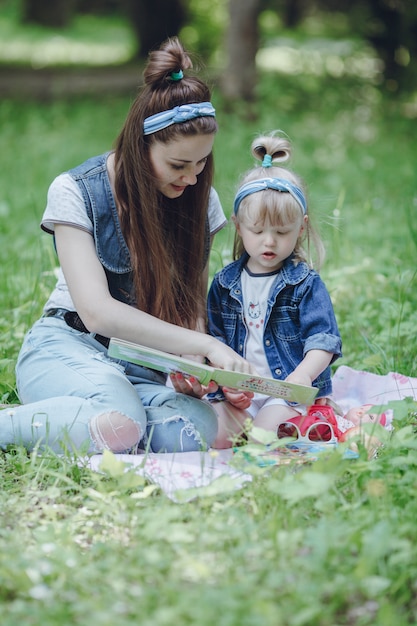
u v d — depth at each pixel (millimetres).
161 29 21734
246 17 14234
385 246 7398
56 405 3816
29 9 32094
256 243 4090
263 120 14312
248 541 2885
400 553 2777
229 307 4305
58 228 3971
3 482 3541
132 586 2715
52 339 4094
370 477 3377
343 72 17844
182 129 3723
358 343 5312
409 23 16500
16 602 2629
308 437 3994
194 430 3910
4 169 11438
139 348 3691
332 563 2754
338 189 10305
